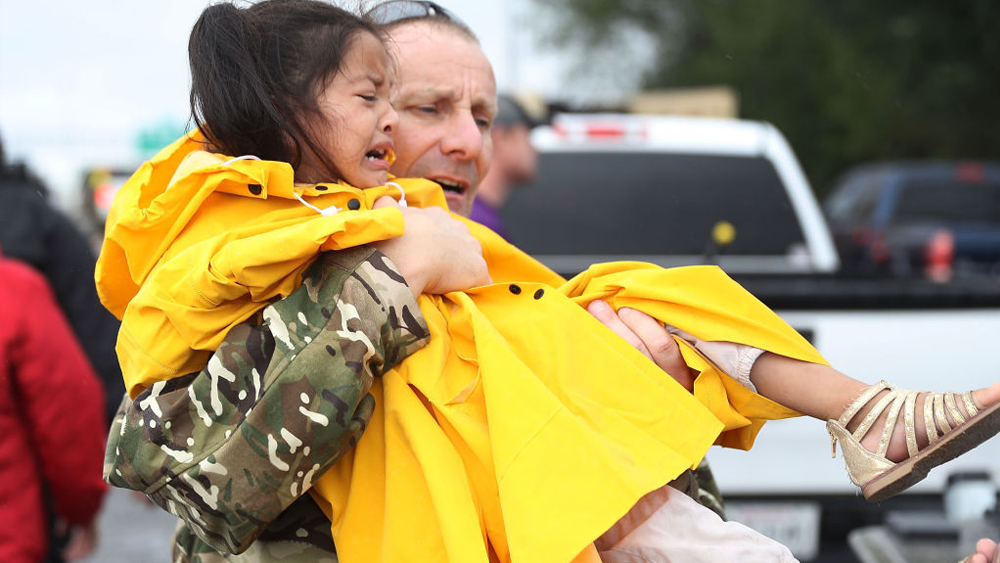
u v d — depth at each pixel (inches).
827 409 78.6
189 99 81.9
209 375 71.9
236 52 79.7
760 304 82.2
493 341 75.2
